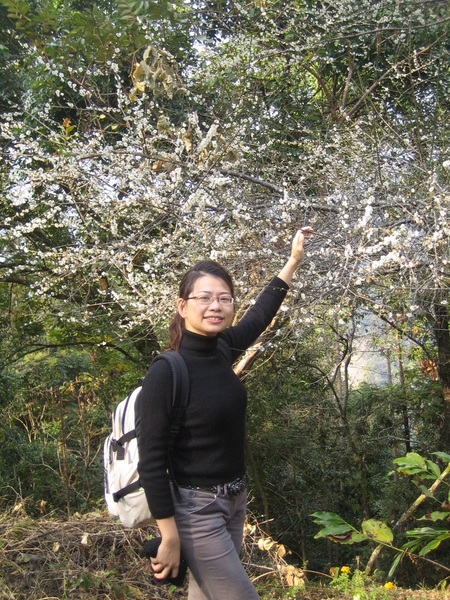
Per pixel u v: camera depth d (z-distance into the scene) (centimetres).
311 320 388
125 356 932
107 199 430
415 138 469
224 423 187
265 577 404
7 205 602
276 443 998
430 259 354
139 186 417
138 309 441
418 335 749
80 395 969
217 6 618
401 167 450
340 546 989
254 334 228
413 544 233
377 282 384
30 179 427
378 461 1138
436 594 430
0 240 597
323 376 920
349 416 1116
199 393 185
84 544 374
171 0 504
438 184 382
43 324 852
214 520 186
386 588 439
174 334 197
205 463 186
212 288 193
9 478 974
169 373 183
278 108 637
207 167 416
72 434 943
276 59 566
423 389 1071
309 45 538
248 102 576
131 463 191
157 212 451
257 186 521
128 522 193
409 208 395
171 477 185
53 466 961
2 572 341
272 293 240
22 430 1165
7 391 1041
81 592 339
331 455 1090
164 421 180
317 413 1030
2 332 909
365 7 557
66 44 499
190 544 185
